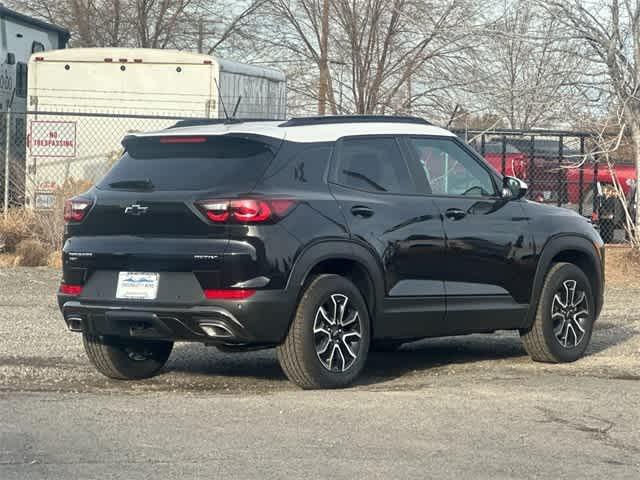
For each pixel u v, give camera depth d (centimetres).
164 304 1064
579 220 1280
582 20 1928
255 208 1054
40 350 1298
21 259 2039
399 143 1166
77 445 914
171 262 1063
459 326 1183
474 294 1186
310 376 1086
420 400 1059
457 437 950
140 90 2334
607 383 1141
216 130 1103
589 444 940
